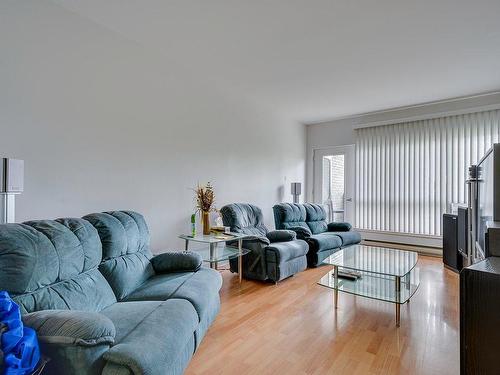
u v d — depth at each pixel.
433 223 4.85
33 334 1.14
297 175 6.04
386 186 5.31
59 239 1.67
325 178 6.12
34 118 2.36
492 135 4.38
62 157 2.53
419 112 5.04
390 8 2.44
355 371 1.83
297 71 3.73
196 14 2.59
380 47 3.09
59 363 1.17
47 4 2.43
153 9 2.54
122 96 2.99
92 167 2.75
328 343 2.15
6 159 1.90
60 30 2.51
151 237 3.27
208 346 2.09
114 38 2.91
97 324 1.24
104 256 2.05
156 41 3.09
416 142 5.03
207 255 3.28
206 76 3.92
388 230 5.27
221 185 4.23
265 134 5.12
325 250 4.31
